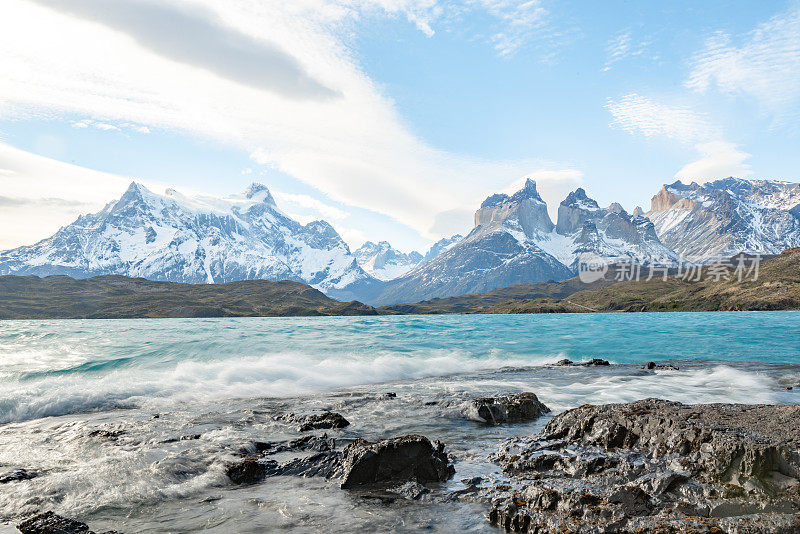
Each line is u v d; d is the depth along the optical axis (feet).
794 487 25.03
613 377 81.61
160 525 25.11
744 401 59.67
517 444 40.11
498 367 108.47
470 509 27.50
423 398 63.31
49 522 24.76
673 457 31.81
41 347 122.62
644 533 21.71
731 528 21.06
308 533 23.89
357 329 220.84
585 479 30.45
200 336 161.89
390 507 27.73
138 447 39.88
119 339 146.72
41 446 41.06
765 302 635.66
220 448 39.01
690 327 235.40
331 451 38.52
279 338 157.48
